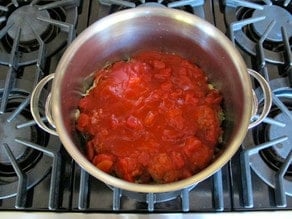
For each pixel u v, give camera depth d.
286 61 0.69
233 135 0.55
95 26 0.60
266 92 0.59
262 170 0.62
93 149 0.61
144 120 0.61
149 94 0.64
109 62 0.68
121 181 0.50
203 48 0.64
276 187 0.60
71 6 0.75
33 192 0.61
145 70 0.66
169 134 0.60
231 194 0.61
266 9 0.76
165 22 0.62
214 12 0.76
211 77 0.67
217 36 0.60
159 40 0.66
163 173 0.58
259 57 0.69
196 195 0.61
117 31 0.63
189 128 0.61
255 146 0.62
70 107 0.61
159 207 0.60
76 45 0.59
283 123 0.65
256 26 0.74
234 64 0.58
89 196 0.61
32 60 0.70
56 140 0.64
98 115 0.62
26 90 0.67
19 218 0.59
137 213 0.59
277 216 0.59
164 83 0.65
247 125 0.53
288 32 0.74
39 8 0.74
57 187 0.60
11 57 0.68
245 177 0.60
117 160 0.59
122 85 0.64
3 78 0.70
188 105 0.63
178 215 0.59
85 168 0.51
